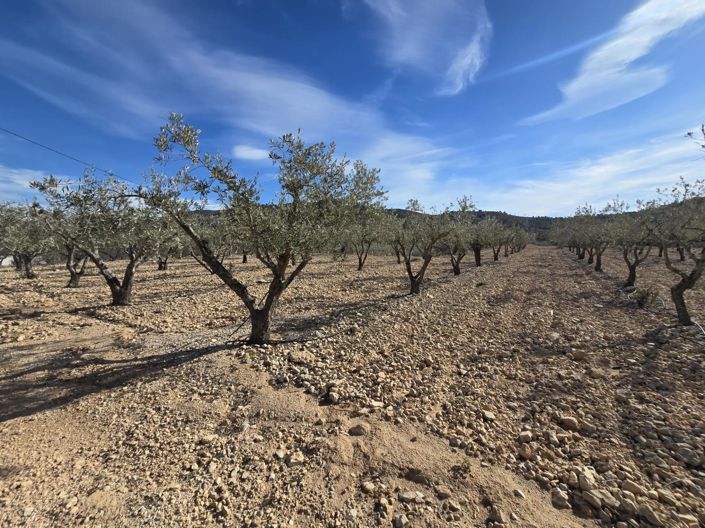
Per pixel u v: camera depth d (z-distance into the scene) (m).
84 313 13.93
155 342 10.49
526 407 6.11
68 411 6.43
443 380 7.31
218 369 7.88
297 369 7.78
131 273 15.71
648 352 8.49
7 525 3.80
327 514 3.85
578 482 4.20
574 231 34.44
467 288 20.47
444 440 5.18
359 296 18.19
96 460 4.98
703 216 11.49
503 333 10.70
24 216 22.73
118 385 7.51
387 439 5.15
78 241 14.02
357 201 9.88
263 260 9.50
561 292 18.20
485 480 4.28
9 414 6.33
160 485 4.39
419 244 20.67
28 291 18.94
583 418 5.67
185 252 30.92
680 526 3.55
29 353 9.48
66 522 3.83
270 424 5.68
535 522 3.65
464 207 20.30
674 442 4.93
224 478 4.48
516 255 54.25
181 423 5.86
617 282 20.92
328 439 5.14
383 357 8.75
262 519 3.81
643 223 15.85
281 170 8.91
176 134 7.91
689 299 14.95
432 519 3.73
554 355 8.61
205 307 15.24
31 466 4.86
